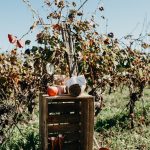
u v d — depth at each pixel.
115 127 4.23
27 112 4.08
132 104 4.39
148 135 3.85
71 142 2.88
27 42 3.04
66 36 3.01
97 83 3.44
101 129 4.09
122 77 3.99
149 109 5.25
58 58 3.08
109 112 5.19
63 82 3.05
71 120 2.82
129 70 3.82
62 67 3.24
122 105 6.08
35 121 4.40
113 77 3.72
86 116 2.80
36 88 3.32
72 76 2.98
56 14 3.10
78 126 2.85
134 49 3.72
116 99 6.75
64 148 2.85
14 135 3.54
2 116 3.15
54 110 2.78
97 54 3.18
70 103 2.83
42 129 2.73
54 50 2.96
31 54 3.18
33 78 3.29
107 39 3.23
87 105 2.79
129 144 3.48
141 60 3.99
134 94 4.34
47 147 2.65
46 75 3.23
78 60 3.07
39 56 3.03
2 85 3.21
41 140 2.78
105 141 3.61
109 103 6.22
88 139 2.80
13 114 3.21
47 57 2.97
